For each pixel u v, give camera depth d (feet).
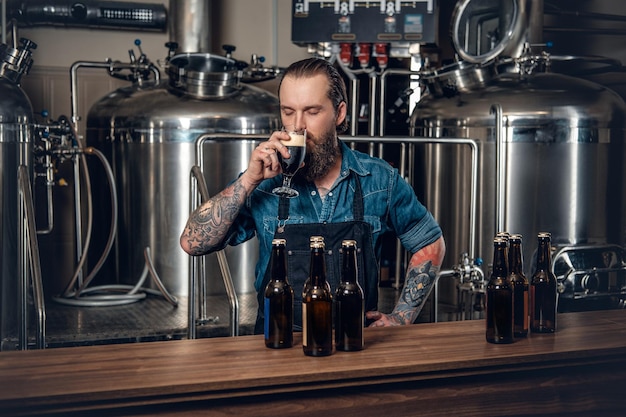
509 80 13.02
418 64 15.37
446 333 6.29
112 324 11.19
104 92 15.35
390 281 15.12
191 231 6.75
